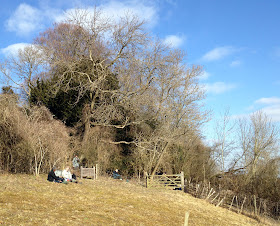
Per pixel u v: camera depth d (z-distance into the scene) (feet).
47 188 54.85
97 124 103.30
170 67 102.99
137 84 104.99
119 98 101.19
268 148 112.88
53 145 76.43
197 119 101.55
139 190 73.87
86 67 103.91
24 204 40.37
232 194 97.09
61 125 89.15
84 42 101.60
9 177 61.11
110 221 39.45
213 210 69.41
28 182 57.93
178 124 102.89
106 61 105.60
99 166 96.84
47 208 40.50
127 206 51.31
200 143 124.16
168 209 56.59
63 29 132.36
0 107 70.59
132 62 100.99
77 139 100.17
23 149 69.05
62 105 99.86
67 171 67.92
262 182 101.71
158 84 103.24
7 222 31.19
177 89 103.24
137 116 108.27
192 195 85.61
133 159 109.40
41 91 96.78
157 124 107.45
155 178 93.45
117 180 90.84
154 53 103.55
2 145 68.39
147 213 49.19
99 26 97.14
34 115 80.23
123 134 114.32
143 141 105.40
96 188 64.39
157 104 102.17
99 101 106.52
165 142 102.58
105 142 107.76
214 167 121.90
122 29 99.04
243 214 76.74
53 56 103.50
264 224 68.28
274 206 90.63
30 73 137.69
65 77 99.14
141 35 99.76
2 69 127.65
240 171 114.52
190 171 116.16
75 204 45.98
